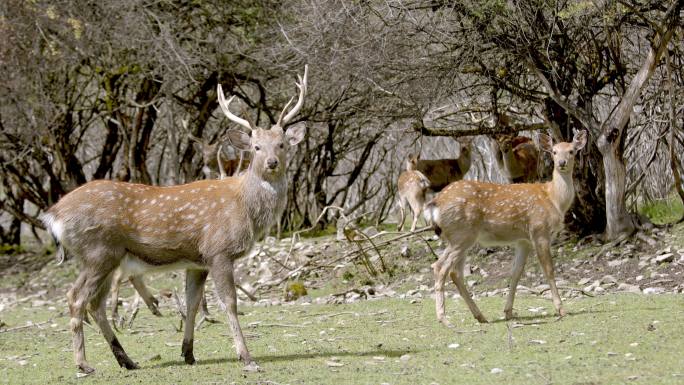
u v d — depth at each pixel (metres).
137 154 20.58
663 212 15.95
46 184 23.39
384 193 22.03
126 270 9.01
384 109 16.34
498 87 15.13
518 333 9.85
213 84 19.75
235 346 9.61
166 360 9.61
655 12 14.85
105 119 21.38
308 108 19.27
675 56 15.03
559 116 15.32
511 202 10.83
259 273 16.92
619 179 14.44
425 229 15.84
